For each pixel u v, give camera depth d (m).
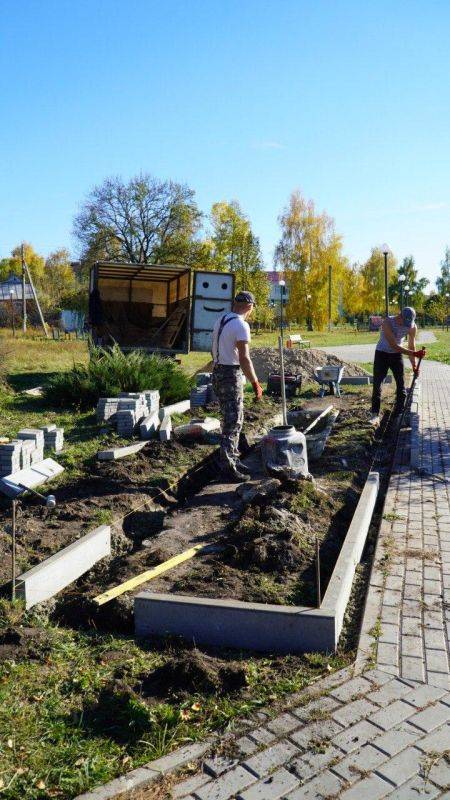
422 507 6.63
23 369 17.88
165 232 53.06
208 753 3.14
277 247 64.25
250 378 7.37
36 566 4.86
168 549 5.58
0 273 89.06
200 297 17.70
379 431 10.88
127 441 9.17
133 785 2.94
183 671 3.72
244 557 5.16
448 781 2.90
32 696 3.60
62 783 2.96
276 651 4.05
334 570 4.64
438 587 4.77
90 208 51.81
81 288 59.06
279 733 3.24
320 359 19.70
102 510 6.36
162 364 13.19
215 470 8.16
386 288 21.70
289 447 6.80
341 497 6.78
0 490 6.73
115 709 3.49
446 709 3.38
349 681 3.65
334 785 2.89
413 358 11.77
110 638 4.25
